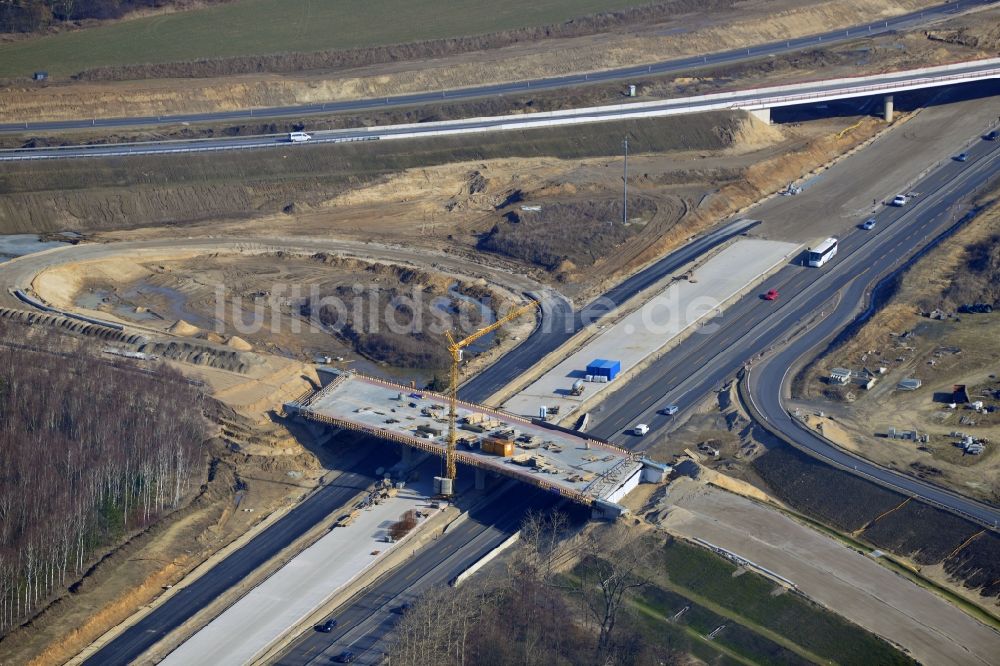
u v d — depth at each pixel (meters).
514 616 175.38
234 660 170.25
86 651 174.00
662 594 181.62
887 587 182.75
